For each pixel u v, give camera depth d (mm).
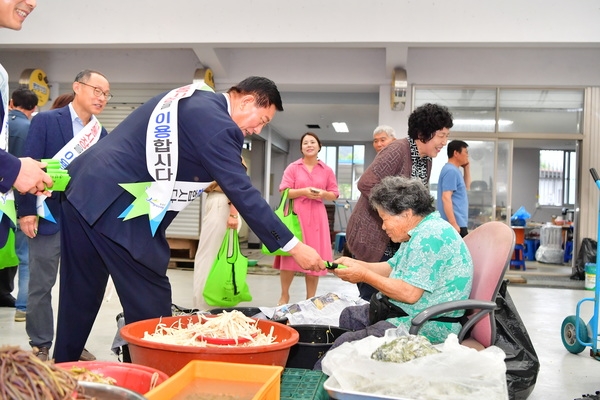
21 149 3924
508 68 8195
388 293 2123
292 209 4836
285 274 4883
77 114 3121
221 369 1269
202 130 1912
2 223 2129
